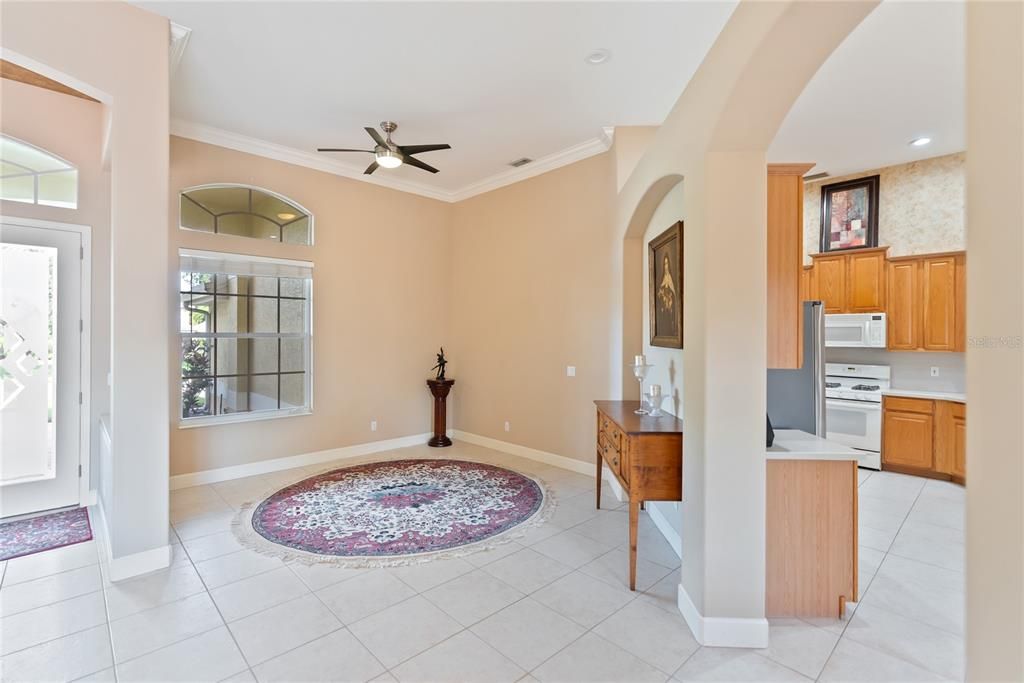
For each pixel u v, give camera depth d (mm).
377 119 4133
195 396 4348
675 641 2188
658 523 3520
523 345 5414
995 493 804
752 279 2178
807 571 2391
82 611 2371
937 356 5055
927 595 2602
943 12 2699
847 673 1973
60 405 3736
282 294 4887
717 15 2791
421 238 6031
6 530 3340
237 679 1913
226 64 3314
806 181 5789
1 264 3529
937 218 4961
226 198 4516
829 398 5508
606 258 4527
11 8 2318
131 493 2707
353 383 5406
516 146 4715
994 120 805
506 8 2736
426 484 4410
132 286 2703
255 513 3672
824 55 1763
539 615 2385
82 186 3812
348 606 2443
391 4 2703
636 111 3980
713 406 2178
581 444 4785
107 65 2604
